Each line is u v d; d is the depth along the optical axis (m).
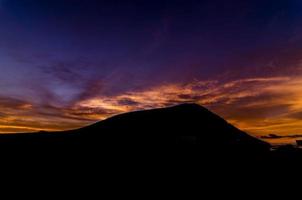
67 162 13.48
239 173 12.23
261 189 10.08
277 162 13.95
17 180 10.91
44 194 9.51
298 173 12.02
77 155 14.79
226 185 10.70
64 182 10.83
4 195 9.27
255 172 12.30
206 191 9.96
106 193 9.76
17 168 12.45
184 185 10.61
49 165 13.02
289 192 9.76
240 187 10.41
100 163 13.48
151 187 10.44
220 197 9.39
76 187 10.30
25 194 9.48
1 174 11.53
